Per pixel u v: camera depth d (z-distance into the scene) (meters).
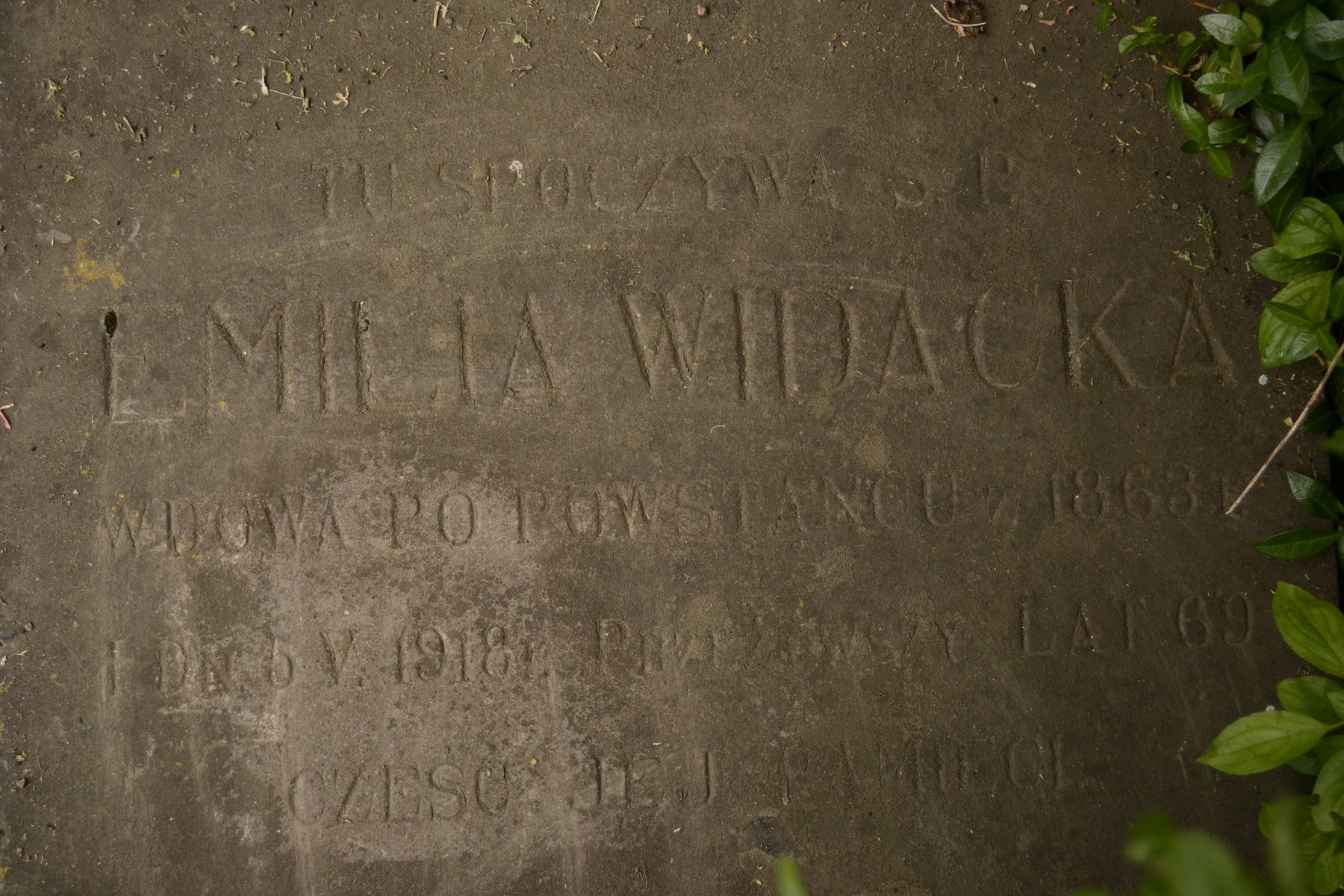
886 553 1.65
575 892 1.64
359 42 1.66
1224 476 1.65
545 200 1.65
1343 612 1.53
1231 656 1.64
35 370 1.65
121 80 1.65
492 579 1.64
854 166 1.65
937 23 1.66
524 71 1.66
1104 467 1.65
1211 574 1.65
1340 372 1.64
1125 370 1.65
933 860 1.64
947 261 1.65
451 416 1.65
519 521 1.65
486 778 1.64
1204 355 1.65
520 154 1.66
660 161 1.66
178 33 1.66
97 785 1.64
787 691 1.64
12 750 1.64
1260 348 1.62
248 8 1.66
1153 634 1.64
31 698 1.64
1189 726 1.64
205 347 1.65
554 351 1.65
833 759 1.64
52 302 1.65
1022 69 1.66
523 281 1.65
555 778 1.64
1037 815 1.64
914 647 1.64
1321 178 1.63
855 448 1.65
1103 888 1.63
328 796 1.64
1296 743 1.50
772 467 1.65
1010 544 1.65
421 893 1.64
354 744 1.64
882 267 1.65
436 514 1.65
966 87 1.66
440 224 1.65
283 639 1.64
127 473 1.65
